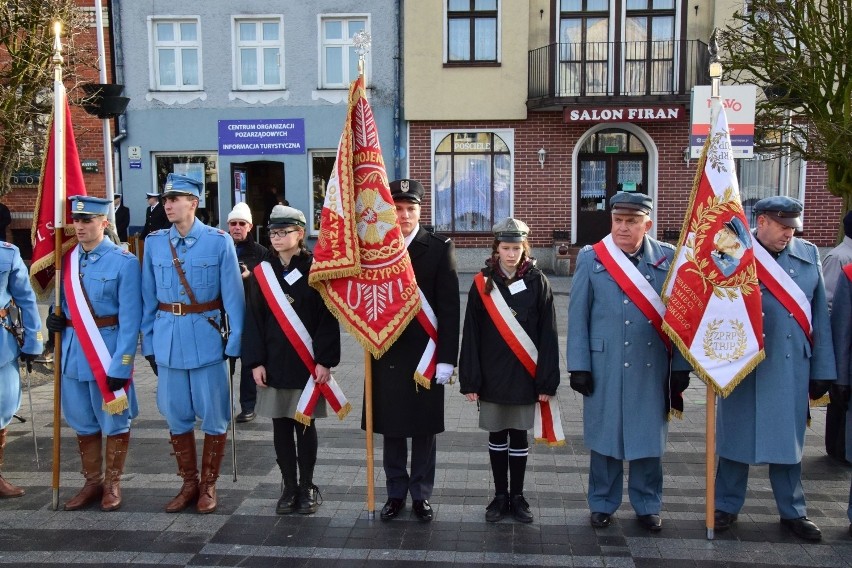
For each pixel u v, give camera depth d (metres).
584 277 4.40
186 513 4.64
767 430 4.21
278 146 16.72
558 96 15.89
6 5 8.23
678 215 16.52
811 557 4.03
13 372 5.01
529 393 4.37
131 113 16.67
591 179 16.88
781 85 9.12
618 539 4.25
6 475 5.30
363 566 3.96
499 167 16.70
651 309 4.27
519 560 4.01
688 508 4.69
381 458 5.55
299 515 4.61
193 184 4.66
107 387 4.61
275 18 16.48
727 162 4.11
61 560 4.04
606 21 16.28
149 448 5.87
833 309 4.44
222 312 4.73
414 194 4.51
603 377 4.31
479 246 16.84
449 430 6.24
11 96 8.34
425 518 4.50
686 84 16.06
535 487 5.03
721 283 4.08
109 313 4.73
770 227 4.30
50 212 4.83
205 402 4.61
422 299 4.43
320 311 4.56
